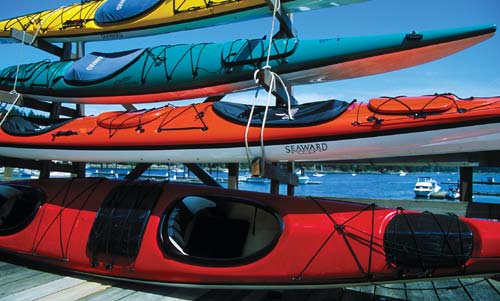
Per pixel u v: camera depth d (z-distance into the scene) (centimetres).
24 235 377
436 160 444
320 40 364
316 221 293
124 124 385
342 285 282
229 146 329
